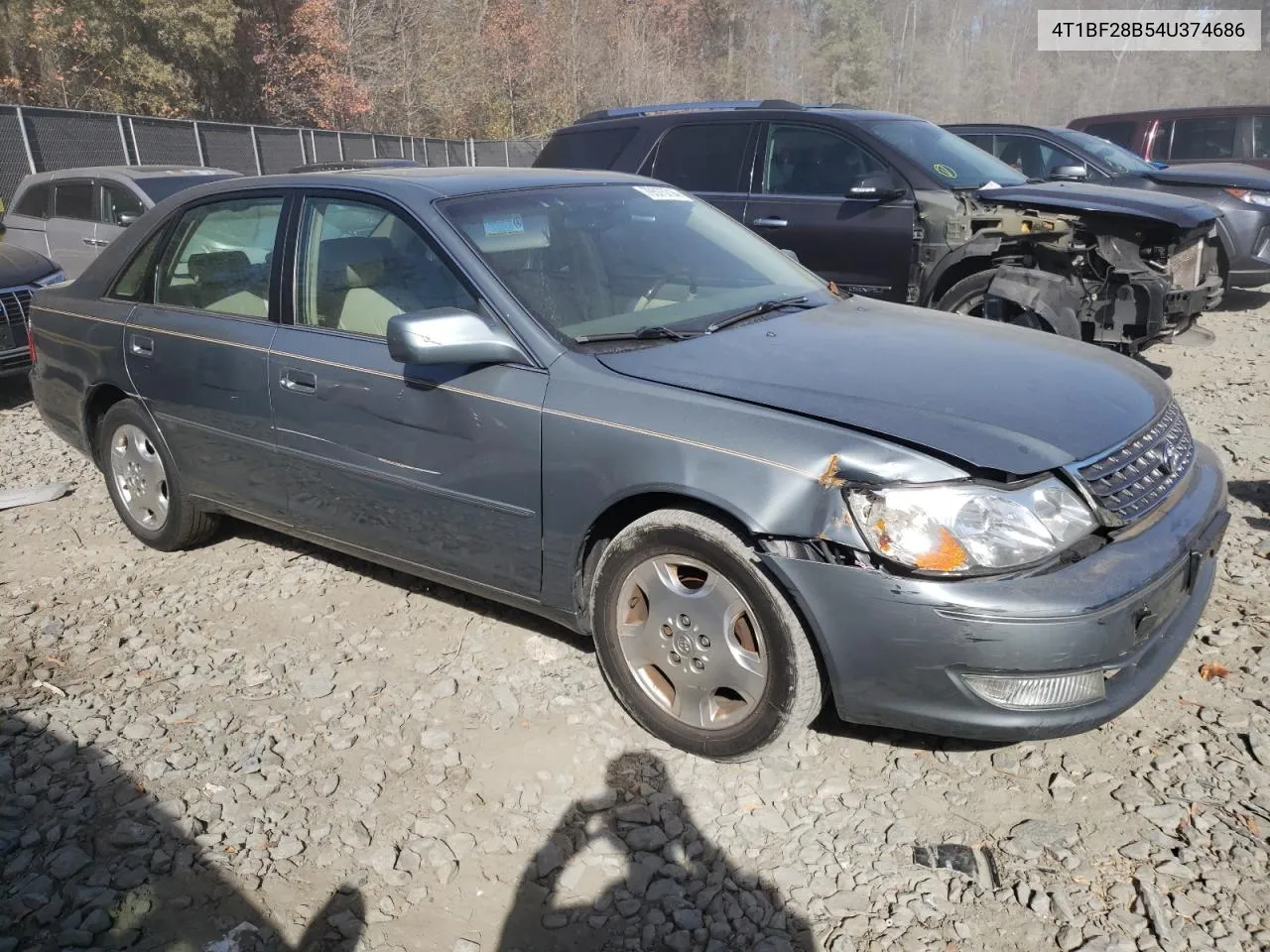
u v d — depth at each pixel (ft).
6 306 24.93
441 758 10.34
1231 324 31.30
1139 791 9.41
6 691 11.78
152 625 13.33
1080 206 21.07
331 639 12.82
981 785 9.62
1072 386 10.12
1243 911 8.01
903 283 23.45
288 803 9.73
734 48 208.85
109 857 9.09
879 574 8.61
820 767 9.98
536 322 10.85
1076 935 7.87
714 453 9.30
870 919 8.13
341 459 12.20
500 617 13.19
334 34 104.68
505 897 8.55
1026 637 8.37
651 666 10.39
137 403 14.76
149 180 33.06
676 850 8.98
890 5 244.83
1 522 17.03
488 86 134.41
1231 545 14.56
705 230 13.93
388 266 11.92
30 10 77.71
